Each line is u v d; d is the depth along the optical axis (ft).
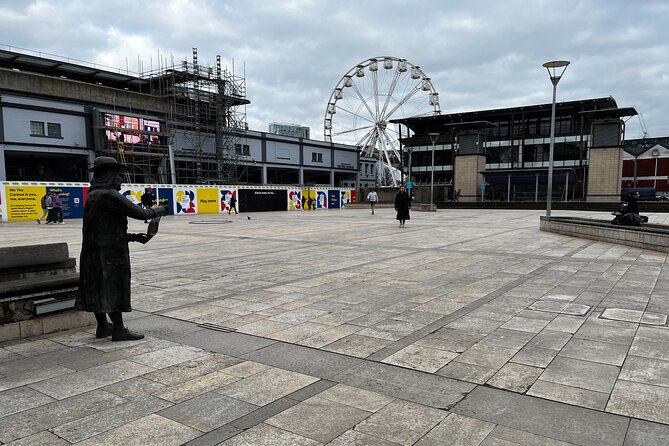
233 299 21.62
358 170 246.27
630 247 39.32
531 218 85.71
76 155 136.46
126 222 15.40
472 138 153.28
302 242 46.06
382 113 185.26
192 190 107.24
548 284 24.30
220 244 45.03
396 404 10.74
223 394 11.35
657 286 23.49
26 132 124.67
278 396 11.22
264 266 31.22
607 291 22.47
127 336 15.62
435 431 9.48
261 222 79.46
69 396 11.27
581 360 13.42
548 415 10.14
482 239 47.32
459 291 22.86
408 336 15.85
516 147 188.85
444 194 153.69
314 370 12.89
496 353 14.08
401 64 178.40
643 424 9.70
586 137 174.40
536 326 16.80
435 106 182.80
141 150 143.84
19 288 15.62
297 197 135.13
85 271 15.06
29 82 127.03
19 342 15.46
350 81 182.91
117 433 9.46
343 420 9.98
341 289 23.62
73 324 17.04
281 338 15.78
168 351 14.56
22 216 84.17
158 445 9.00
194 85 161.27
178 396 11.25
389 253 37.01
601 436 9.23
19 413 10.36
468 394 11.26
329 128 186.29
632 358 13.52
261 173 200.34
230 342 15.42
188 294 22.79
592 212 107.86
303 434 9.39
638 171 223.10
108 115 136.87
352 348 14.70
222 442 9.09
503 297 21.48
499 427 9.64
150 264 32.55
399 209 66.23
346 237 50.75
